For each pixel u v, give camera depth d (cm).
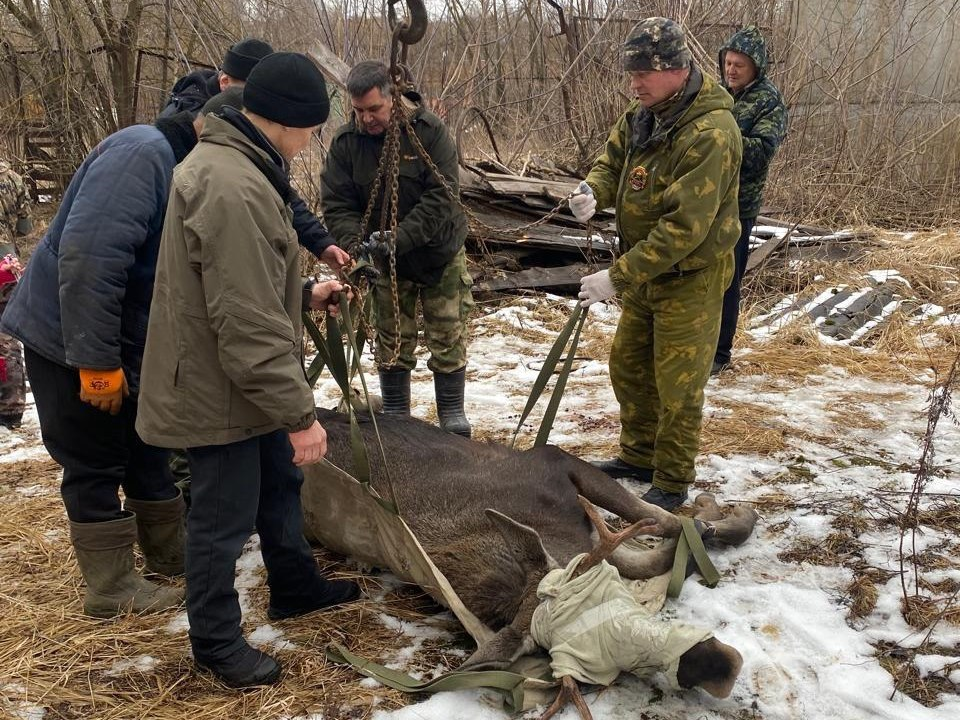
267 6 1133
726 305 598
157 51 1166
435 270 476
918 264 802
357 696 293
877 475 442
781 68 1002
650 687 291
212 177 254
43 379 317
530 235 805
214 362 267
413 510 350
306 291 349
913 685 289
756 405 548
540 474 354
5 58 1237
